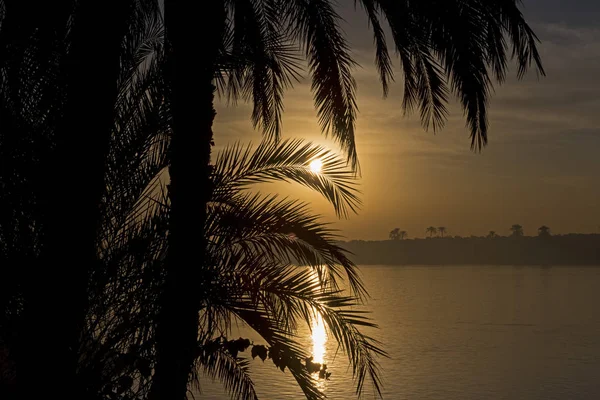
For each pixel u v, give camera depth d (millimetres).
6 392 5410
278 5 8414
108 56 5652
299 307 6277
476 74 7074
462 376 65812
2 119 5664
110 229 5934
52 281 5402
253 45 8820
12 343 5457
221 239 6176
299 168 6637
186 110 6043
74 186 5492
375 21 8406
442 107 8375
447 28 7090
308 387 6320
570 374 67438
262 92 10141
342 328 6383
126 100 6230
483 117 7238
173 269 5891
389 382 60625
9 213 5574
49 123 5762
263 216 6227
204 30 6129
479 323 125500
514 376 66250
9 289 5461
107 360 5895
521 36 7145
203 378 46375
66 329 5406
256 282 6109
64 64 5906
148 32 7676
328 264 6531
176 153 6035
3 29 5926
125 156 6020
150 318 5875
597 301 182000
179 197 5980
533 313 147125
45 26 5996
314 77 8320
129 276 5863
